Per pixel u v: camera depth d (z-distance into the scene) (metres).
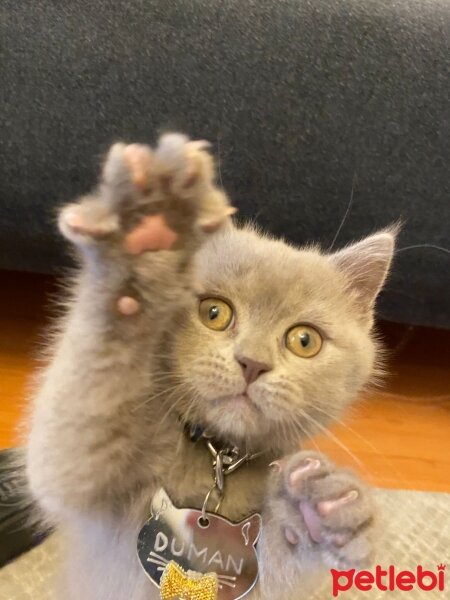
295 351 0.16
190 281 0.12
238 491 0.15
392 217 0.29
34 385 0.18
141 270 0.12
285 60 0.25
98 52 0.25
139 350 0.13
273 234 0.29
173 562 0.15
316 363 0.16
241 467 0.16
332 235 0.29
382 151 0.27
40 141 0.26
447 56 0.26
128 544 0.15
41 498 0.16
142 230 0.12
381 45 0.26
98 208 0.12
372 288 0.19
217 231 0.14
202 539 0.15
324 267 0.18
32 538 0.23
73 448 0.14
